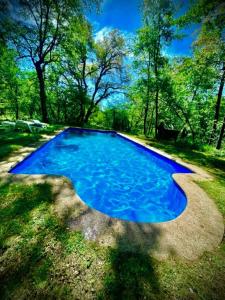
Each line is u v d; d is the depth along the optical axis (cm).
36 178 407
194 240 263
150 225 286
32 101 2214
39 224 259
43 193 344
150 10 1264
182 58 1309
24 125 959
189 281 197
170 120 1748
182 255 232
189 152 922
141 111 2302
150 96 1521
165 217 430
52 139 872
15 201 311
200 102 1273
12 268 190
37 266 195
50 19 1390
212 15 823
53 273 189
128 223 283
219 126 1284
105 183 605
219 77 1137
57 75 1878
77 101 1897
